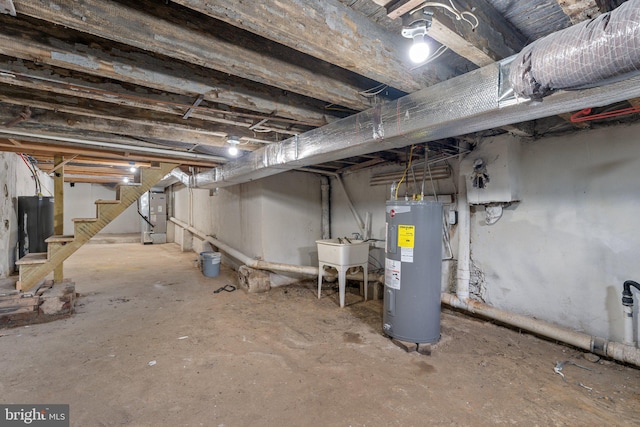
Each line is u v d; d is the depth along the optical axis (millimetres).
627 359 2135
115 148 3369
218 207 6215
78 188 10680
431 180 3424
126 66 1604
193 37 1418
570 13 1195
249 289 4145
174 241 9781
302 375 2137
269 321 3137
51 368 2213
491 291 3031
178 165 4344
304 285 4527
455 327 2936
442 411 1763
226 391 1953
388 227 2703
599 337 2348
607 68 1043
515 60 1325
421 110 1810
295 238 4754
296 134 2828
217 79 1926
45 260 3500
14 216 4512
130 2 1257
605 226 2342
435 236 2562
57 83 1752
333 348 2543
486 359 2340
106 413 1738
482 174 2844
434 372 2170
